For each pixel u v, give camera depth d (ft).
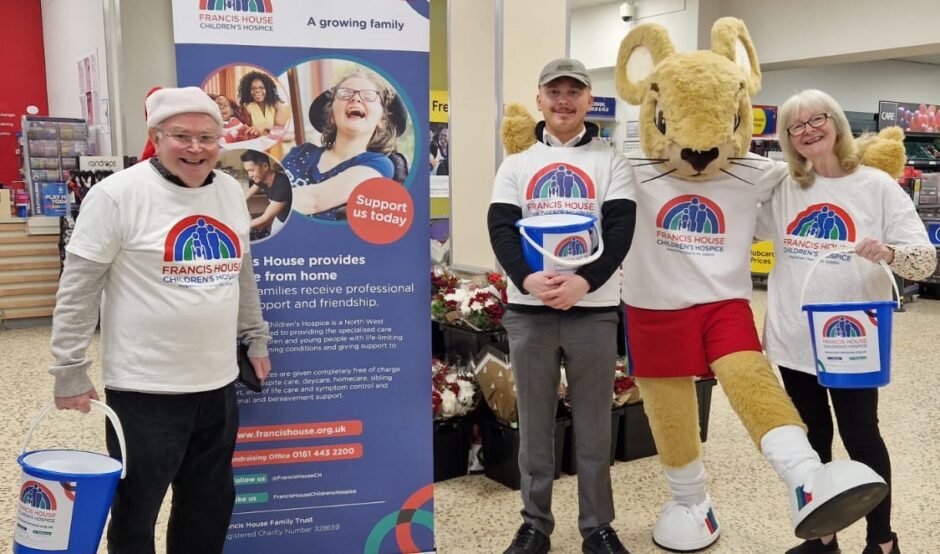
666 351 7.96
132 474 5.80
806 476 6.53
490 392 10.40
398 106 7.50
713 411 14.05
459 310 11.23
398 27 7.41
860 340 6.72
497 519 9.36
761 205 8.02
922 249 6.74
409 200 7.62
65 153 22.75
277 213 7.34
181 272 5.78
